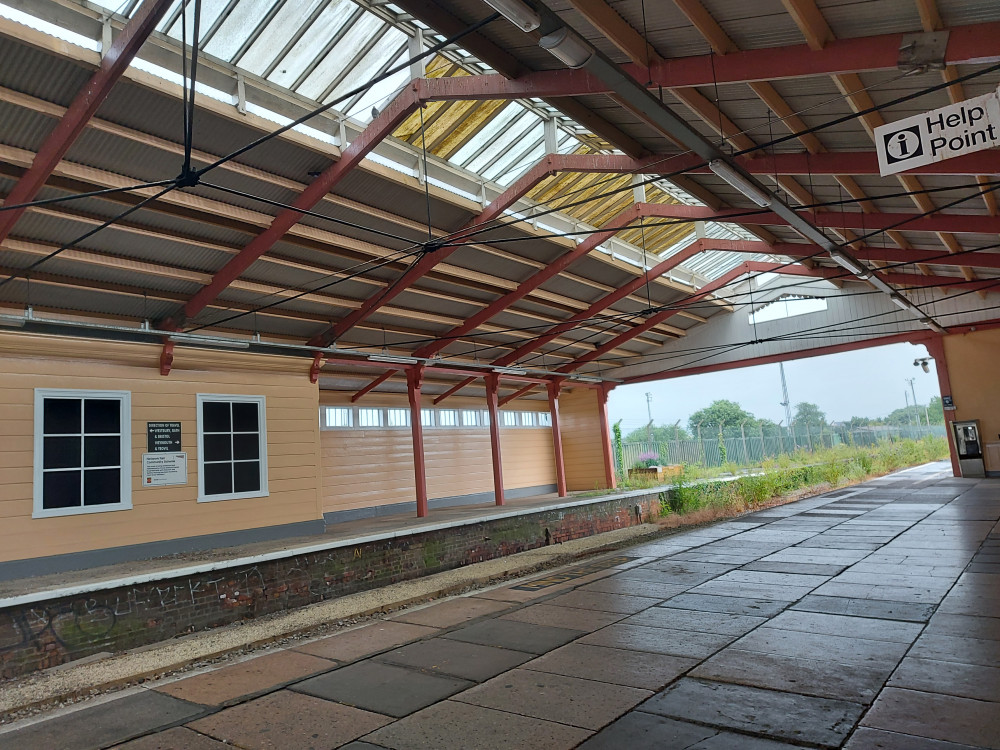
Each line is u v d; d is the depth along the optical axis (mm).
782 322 21953
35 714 5391
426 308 15469
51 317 10695
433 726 4426
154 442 11297
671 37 7004
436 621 7457
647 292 18375
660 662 5449
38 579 9391
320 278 12672
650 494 17297
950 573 8016
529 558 11883
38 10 6816
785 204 10047
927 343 20594
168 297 11750
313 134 9523
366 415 18594
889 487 20078
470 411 22109
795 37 6664
